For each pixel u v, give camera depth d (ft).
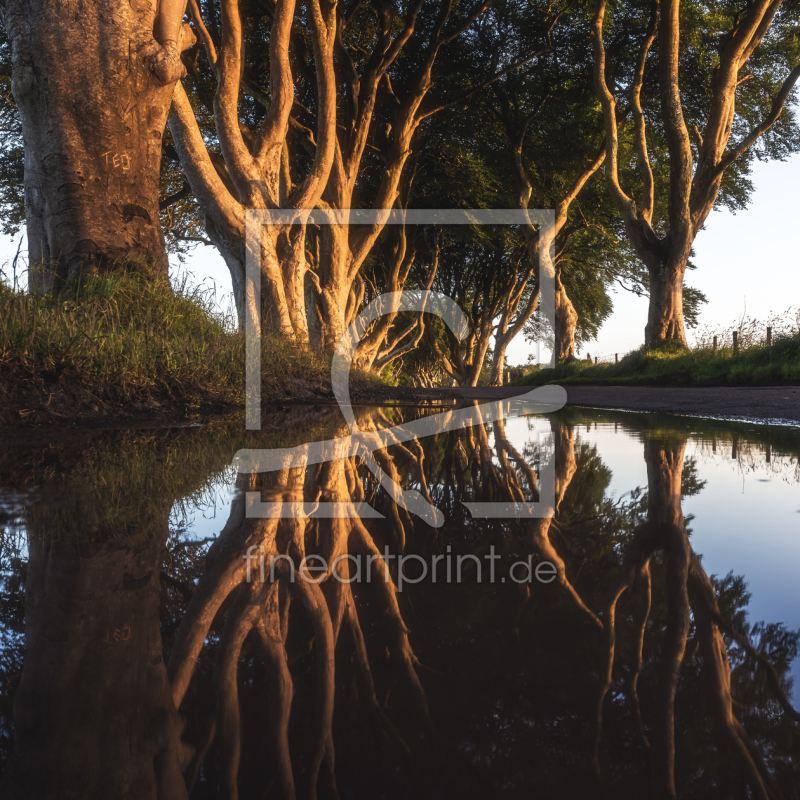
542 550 3.33
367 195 60.29
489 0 47.57
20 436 9.00
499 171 70.69
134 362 13.35
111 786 1.29
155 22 19.33
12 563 3.13
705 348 49.16
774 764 1.31
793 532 3.71
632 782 1.24
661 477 6.00
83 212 17.88
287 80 31.81
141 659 2.01
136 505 4.55
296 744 1.43
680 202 54.08
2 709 1.67
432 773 1.30
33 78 17.39
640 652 1.90
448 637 2.09
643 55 56.03
